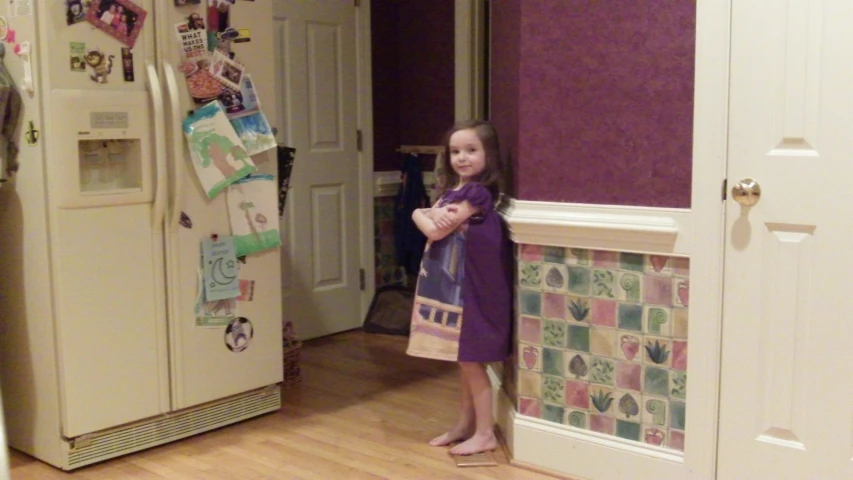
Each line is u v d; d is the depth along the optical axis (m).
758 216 2.21
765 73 2.16
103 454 2.70
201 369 2.90
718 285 2.27
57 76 2.47
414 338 2.73
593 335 2.50
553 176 2.51
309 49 4.11
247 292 3.02
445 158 2.87
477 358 2.64
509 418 2.74
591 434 2.53
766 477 2.28
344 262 4.41
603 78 2.38
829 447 2.19
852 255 2.11
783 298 2.21
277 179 3.19
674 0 2.24
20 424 2.76
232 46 2.89
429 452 2.79
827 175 2.12
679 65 2.25
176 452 2.80
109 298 2.65
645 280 2.38
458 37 4.06
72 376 2.58
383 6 4.43
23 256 2.64
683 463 2.37
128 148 2.70
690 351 2.32
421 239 4.42
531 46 2.51
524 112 2.55
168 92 2.70
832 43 2.08
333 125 4.27
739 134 2.21
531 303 2.61
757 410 2.27
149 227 2.73
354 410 3.23
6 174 2.59
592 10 2.38
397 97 4.57
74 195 2.52
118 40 2.60
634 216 2.36
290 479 2.56
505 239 2.68
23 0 2.47
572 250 2.51
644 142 2.33
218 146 2.84
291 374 3.51
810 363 2.20
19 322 2.69
